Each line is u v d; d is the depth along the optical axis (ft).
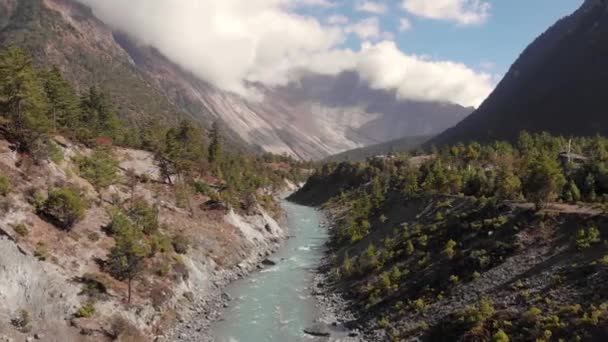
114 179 266.16
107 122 407.85
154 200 280.51
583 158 342.23
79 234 188.14
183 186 326.24
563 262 147.13
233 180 385.91
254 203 351.46
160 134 414.21
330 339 162.61
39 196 186.19
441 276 176.76
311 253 299.99
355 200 451.94
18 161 201.57
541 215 176.65
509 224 182.70
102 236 198.08
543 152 326.24
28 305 140.46
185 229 257.75
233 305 199.11
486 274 163.02
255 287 224.53
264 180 574.56
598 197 198.49
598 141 406.41
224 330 172.14
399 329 156.76
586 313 118.83
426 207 261.65
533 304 134.51
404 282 187.01
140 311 165.89
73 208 184.14
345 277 223.92
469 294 156.97
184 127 399.65
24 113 212.02
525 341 121.90
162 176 336.90
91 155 274.98
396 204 306.35
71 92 337.11
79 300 154.20
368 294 192.65
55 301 147.84
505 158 365.61
